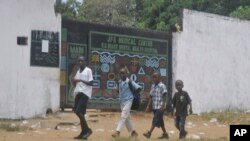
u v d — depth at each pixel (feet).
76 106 42.68
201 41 74.84
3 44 56.49
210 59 75.82
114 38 66.33
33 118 57.93
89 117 61.46
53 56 60.23
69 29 62.44
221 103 77.00
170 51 72.02
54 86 60.18
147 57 69.51
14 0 57.36
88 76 42.47
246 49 80.84
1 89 56.18
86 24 63.98
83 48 63.52
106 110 65.92
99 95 64.64
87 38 63.98
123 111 43.60
